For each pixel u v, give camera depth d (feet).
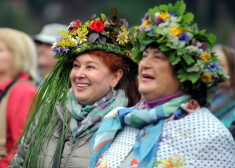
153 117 20.86
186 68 20.61
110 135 21.91
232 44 141.69
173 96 20.97
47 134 24.17
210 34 20.74
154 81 20.95
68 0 195.11
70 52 24.76
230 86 32.73
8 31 33.45
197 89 20.90
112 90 24.58
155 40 20.80
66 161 23.54
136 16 162.71
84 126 23.79
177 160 20.24
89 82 24.27
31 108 25.67
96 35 24.39
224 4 173.68
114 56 24.52
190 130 20.40
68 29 25.12
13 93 32.30
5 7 159.22
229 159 20.24
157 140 20.65
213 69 20.58
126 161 21.06
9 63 33.09
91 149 22.75
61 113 24.30
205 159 20.15
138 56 21.85
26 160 24.25
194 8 174.50
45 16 188.65
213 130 20.29
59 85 25.08
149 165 20.40
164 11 21.24
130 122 21.35
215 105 32.53
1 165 31.76
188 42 20.70
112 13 25.17
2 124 31.91
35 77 33.68
